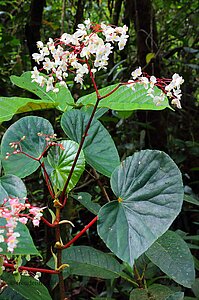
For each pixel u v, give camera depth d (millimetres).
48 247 1146
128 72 1846
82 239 1795
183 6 2094
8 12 2238
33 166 695
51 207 1107
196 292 922
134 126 1905
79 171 670
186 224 1662
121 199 584
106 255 875
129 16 1906
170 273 743
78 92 1608
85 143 731
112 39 607
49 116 1522
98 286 1636
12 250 508
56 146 697
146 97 648
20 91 1878
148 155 599
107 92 692
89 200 919
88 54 604
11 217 525
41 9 1575
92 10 2182
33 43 1576
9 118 689
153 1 2094
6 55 2049
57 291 1070
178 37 2092
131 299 785
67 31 2090
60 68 626
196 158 1921
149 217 559
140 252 533
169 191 570
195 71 2234
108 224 558
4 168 698
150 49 1805
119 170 610
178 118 2080
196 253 1522
